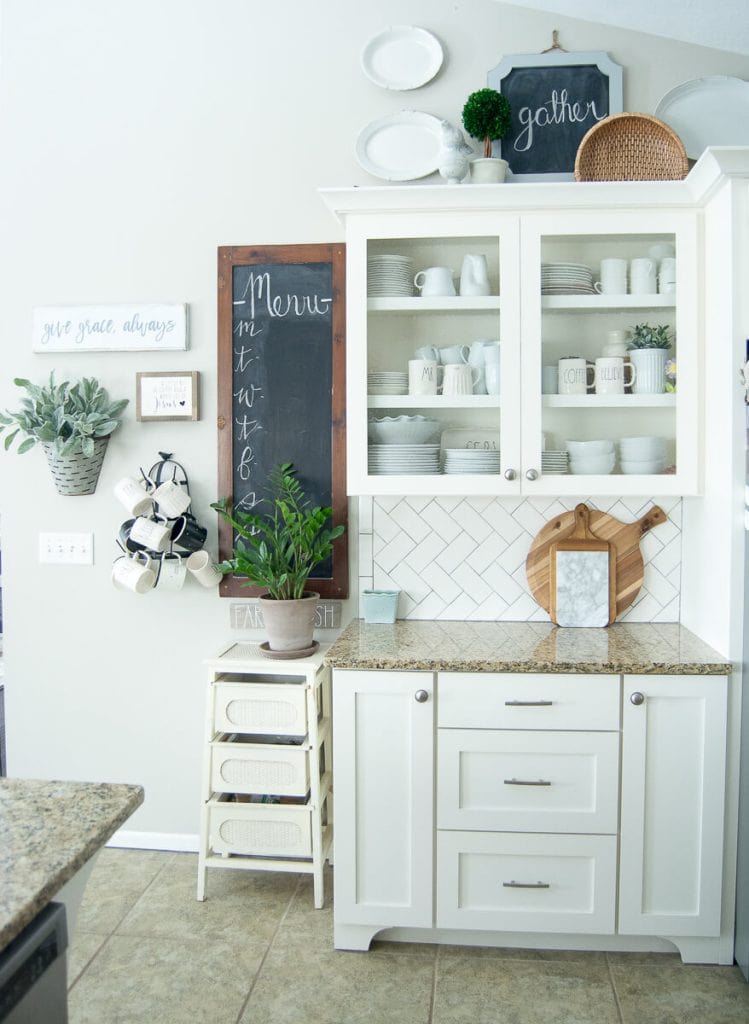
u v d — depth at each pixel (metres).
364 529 2.75
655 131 2.47
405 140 2.68
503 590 2.73
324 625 2.78
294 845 2.52
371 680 2.23
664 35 2.62
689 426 2.39
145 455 2.83
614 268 2.43
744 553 2.19
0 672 3.75
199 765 2.88
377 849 2.27
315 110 2.73
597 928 2.24
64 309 2.81
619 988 2.16
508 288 2.40
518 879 2.25
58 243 2.83
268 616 2.57
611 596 2.66
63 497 2.88
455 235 2.41
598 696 2.19
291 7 2.72
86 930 2.40
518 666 2.19
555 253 2.43
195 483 2.82
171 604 2.86
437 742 2.23
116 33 2.79
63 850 1.13
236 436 2.78
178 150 2.78
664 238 2.41
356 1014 2.05
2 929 0.94
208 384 2.80
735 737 2.20
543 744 2.21
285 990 2.14
